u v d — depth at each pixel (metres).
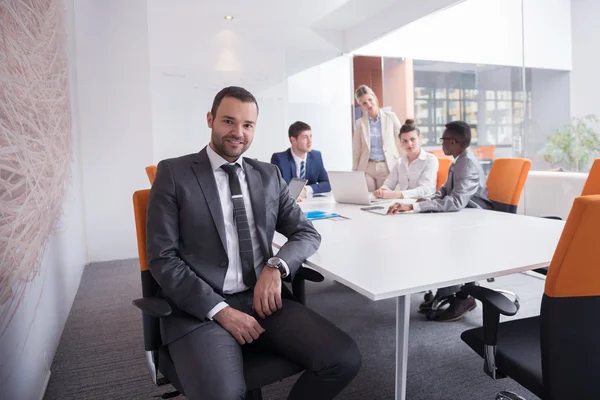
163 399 1.52
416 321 2.82
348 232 2.07
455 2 4.28
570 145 4.67
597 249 1.03
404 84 6.37
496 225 2.14
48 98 2.39
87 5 4.54
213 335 1.34
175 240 1.49
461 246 1.70
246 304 1.53
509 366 1.26
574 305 1.07
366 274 1.36
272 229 1.66
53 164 2.45
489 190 3.13
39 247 1.98
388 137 5.20
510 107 5.68
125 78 4.71
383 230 2.10
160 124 5.16
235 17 5.27
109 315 3.11
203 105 5.32
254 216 1.62
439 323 2.77
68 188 3.34
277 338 1.40
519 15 5.51
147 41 4.76
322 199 3.55
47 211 2.20
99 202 4.71
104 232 4.76
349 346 1.34
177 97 5.20
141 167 4.83
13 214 1.53
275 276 1.50
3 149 1.44
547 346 1.09
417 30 6.32
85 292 3.66
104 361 2.39
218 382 1.18
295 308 1.52
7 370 1.52
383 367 2.22
